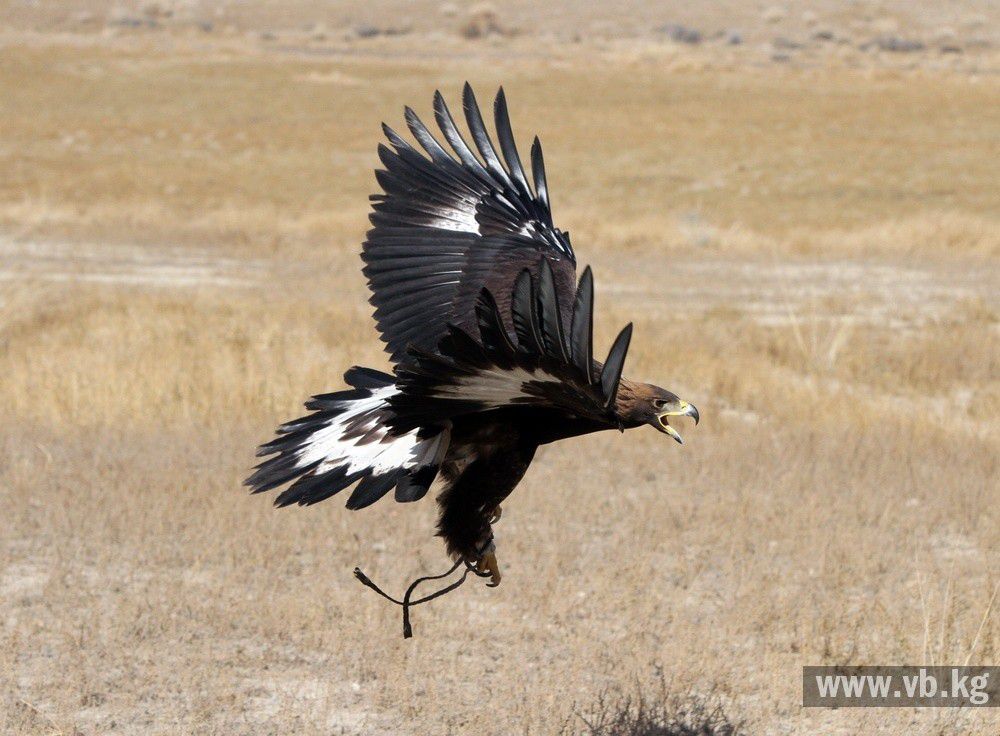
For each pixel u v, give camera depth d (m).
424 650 13.55
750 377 29.97
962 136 85.19
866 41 162.00
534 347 7.93
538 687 12.67
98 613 14.21
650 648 13.73
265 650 13.53
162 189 68.25
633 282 46.19
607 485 20.00
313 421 9.52
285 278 45.09
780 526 17.89
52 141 81.19
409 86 106.56
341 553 16.52
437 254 10.87
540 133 86.44
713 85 108.88
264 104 97.81
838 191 69.31
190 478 18.98
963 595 15.30
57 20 159.25
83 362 26.73
